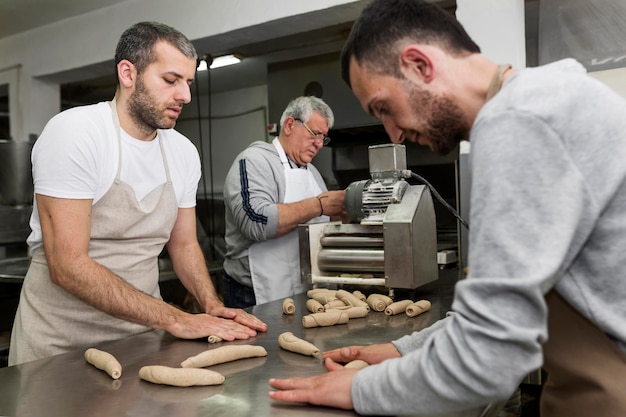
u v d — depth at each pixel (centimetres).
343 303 165
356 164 355
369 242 177
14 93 416
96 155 148
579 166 65
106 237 159
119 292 137
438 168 326
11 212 356
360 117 319
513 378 64
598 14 227
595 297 72
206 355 111
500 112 68
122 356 122
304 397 85
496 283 63
